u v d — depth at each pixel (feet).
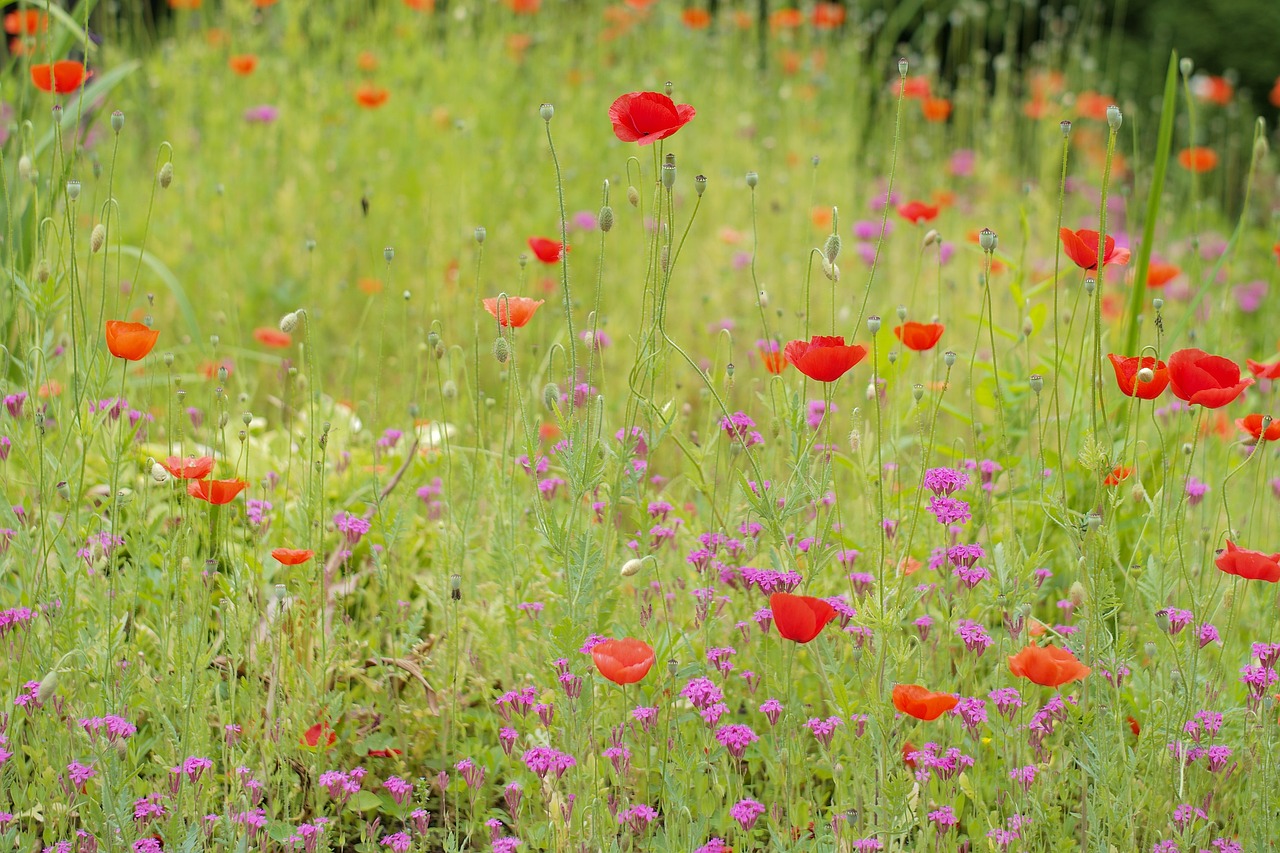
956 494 10.69
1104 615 8.46
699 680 8.21
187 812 8.09
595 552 8.40
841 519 10.83
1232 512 12.75
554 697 8.68
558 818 7.84
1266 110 39.96
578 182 22.93
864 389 13.65
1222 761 8.14
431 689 9.59
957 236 23.02
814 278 20.45
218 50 23.72
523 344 15.88
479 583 10.83
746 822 7.59
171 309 18.81
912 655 9.15
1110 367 12.59
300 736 8.68
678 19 27.66
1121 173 27.27
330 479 12.30
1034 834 8.26
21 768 8.16
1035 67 30.78
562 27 28.96
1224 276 22.79
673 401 8.95
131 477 11.76
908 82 26.73
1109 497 8.51
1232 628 8.98
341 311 19.35
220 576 8.98
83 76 11.03
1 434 10.01
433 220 20.15
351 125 22.88
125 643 9.12
